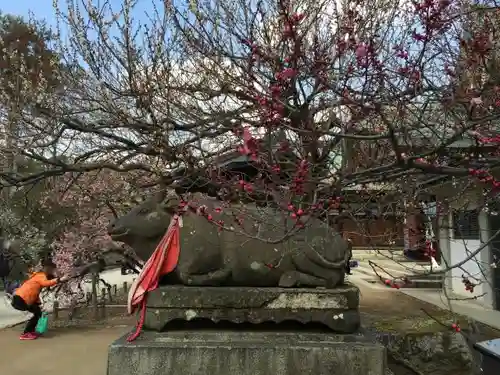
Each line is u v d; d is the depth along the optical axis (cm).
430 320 791
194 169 431
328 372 356
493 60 332
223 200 405
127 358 356
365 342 371
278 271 392
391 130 296
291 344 365
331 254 391
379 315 1015
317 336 374
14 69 699
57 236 1274
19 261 1608
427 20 284
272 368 356
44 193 1097
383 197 492
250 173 468
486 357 379
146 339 371
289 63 355
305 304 379
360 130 492
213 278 388
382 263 1955
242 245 390
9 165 631
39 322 930
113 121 616
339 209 488
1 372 693
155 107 566
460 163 356
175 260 393
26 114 617
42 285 945
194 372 355
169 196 422
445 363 595
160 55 575
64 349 832
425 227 524
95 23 633
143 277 385
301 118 378
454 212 499
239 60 579
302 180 313
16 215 1266
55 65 640
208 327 391
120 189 852
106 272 2448
